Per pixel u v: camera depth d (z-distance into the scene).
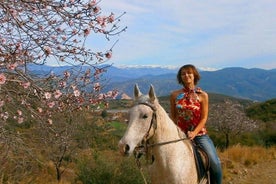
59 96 4.36
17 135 4.75
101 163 11.09
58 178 13.20
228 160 14.47
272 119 39.38
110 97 5.47
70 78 4.65
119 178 10.62
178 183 4.48
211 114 27.19
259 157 16.11
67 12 4.28
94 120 12.84
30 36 4.23
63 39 4.51
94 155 11.96
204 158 4.90
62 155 11.97
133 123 4.25
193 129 5.09
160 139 4.48
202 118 5.05
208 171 4.93
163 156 4.47
